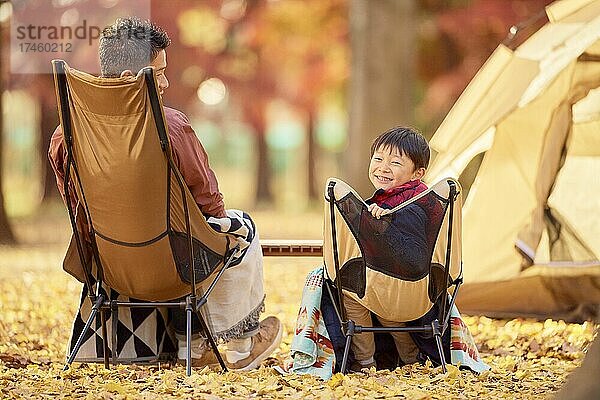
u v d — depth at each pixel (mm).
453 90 29188
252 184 48844
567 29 11102
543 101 11102
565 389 5055
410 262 7207
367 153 21984
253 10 33625
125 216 7195
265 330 8375
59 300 13602
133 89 6848
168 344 8266
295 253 9289
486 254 11250
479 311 11344
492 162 11344
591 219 10961
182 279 7574
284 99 35250
